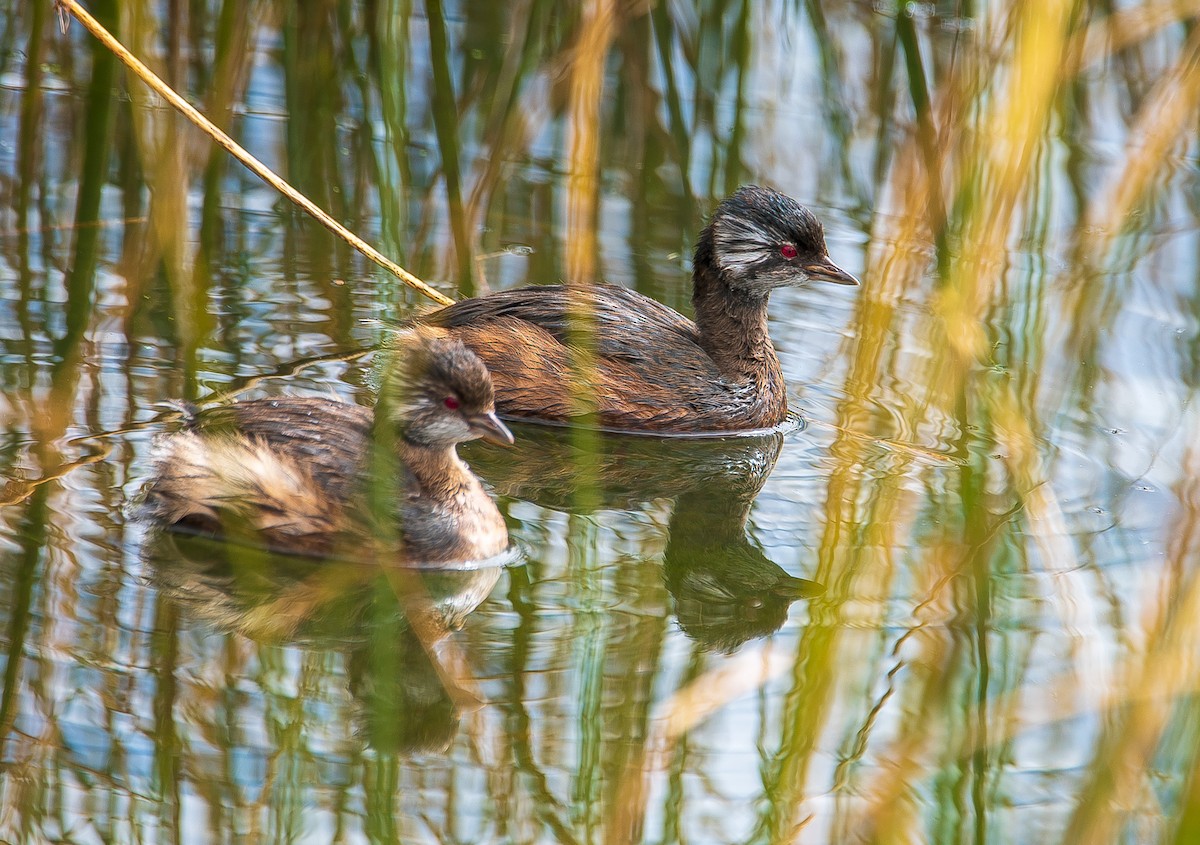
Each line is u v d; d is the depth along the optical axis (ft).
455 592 38.96
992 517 42.91
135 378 46.88
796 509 43.78
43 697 32.50
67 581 36.83
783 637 36.73
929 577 39.45
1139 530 42.06
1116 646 36.04
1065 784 31.48
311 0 64.39
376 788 28.22
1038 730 33.30
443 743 32.14
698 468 47.52
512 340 49.62
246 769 30.73
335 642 35.99
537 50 60.08
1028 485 42.91
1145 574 39.17
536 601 38.47
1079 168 64.39
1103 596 38.68
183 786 30.09
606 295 51.57
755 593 39.17
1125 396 50.06
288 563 39.55
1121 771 23.76
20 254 53.98
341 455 40.45
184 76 64.80
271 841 28.66
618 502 44.75
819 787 30.50
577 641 36.50
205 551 39.40
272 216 59.41
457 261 56.34
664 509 44.27
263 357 49.06
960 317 23.30
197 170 61.21
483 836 29.19
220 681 33.83
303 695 33.60
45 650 34.12
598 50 27.71
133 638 35.09
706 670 35.24
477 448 48.16
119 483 41.16
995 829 29.86
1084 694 34.24
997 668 35.24
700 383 49.90
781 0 71.56
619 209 62.69
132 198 58.75
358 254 57.11
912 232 24.93
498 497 44.75
